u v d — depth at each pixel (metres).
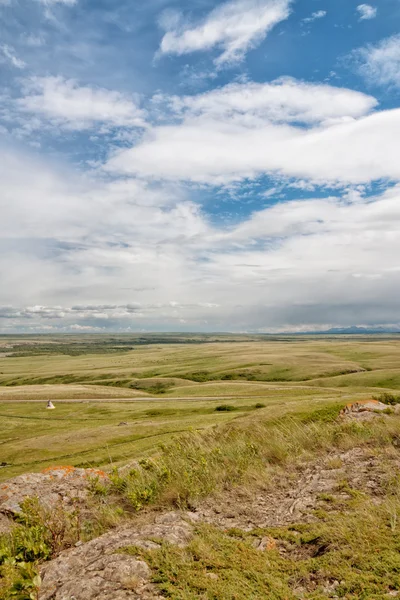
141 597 3.86
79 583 4.14
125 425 68.31
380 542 4.68
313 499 6.67
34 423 90.88
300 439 10.66
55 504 7.58
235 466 8.80
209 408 88.69
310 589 4.04
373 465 8.05
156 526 5.59
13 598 4.03
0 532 6.54
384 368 160.00
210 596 3.86
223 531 5.62
